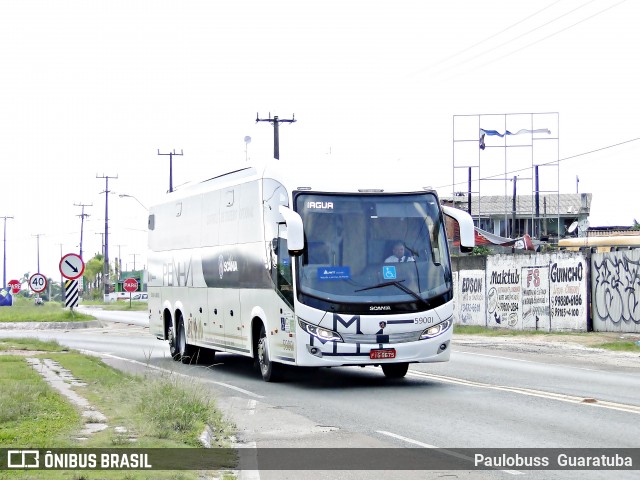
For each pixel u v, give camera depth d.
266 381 19.47
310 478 9.64
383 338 17.33
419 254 17.81
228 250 21.56
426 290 17.66
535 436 11.94
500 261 35.91
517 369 21.17
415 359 17.52
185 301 24.98
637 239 46.53
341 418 14.07
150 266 28.69
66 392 15.46
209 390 15.05
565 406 14.66
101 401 14.23
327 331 17.25
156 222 28.20
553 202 77.12
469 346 29.14
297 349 17.42
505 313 35.50
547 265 33.22
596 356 24.56
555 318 32.78
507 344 29.14
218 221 22.38
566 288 32.28
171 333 26.27
